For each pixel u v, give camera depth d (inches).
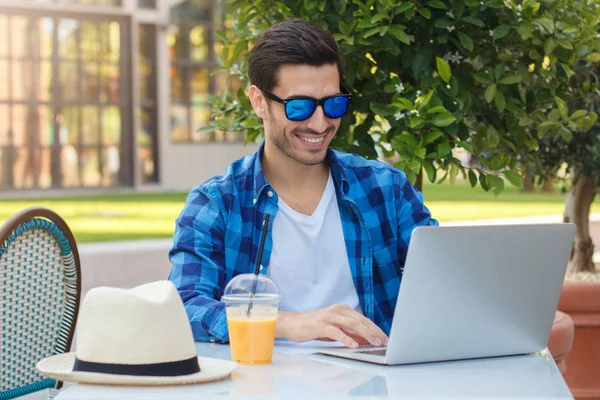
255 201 100.5
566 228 82.5
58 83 1101.7
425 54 133.8
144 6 1159.0
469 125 137.5
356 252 102.3
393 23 134.0
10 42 1075.9
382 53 138.0
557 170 193.6
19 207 789.2
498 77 133.3
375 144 147.6
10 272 96.5
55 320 102.5
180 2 1191.6
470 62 137.8
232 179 102.2
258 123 144.4
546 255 82.0
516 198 737.0
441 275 75.9
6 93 1076.5
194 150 1198.3
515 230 79.0
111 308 69.9
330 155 103.7
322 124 93.0
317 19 135.5
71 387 68.8
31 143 1090.1
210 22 1212.5
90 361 70.0
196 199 101.3
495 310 80.2
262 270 99.6
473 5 132.0
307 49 92.4
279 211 101.0
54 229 99.8
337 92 94.0
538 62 139.7
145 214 689.0
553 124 137.0
